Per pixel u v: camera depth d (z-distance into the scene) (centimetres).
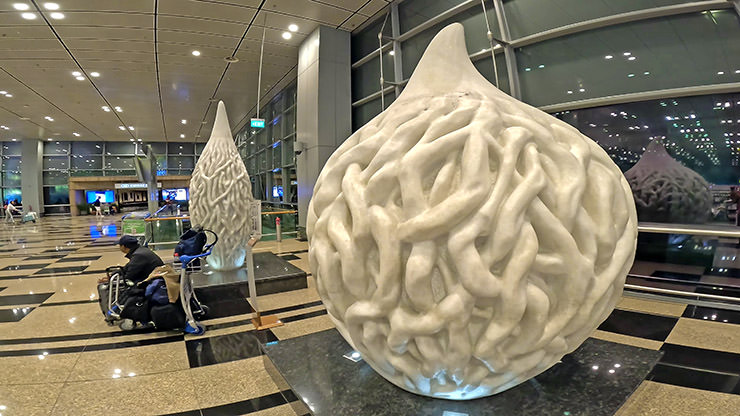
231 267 553
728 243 465
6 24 782
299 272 532
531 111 192
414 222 146
